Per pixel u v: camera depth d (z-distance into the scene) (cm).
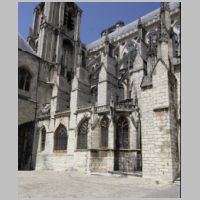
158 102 2119
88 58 6875
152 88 2208
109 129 3206
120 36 6462
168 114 2016
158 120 2061
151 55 2830
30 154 4362
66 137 3969
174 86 2314
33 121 4609
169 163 1895
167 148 1939
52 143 4134
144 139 2114
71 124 3922
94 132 3359
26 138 4572
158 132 2031
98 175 2894
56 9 6144
